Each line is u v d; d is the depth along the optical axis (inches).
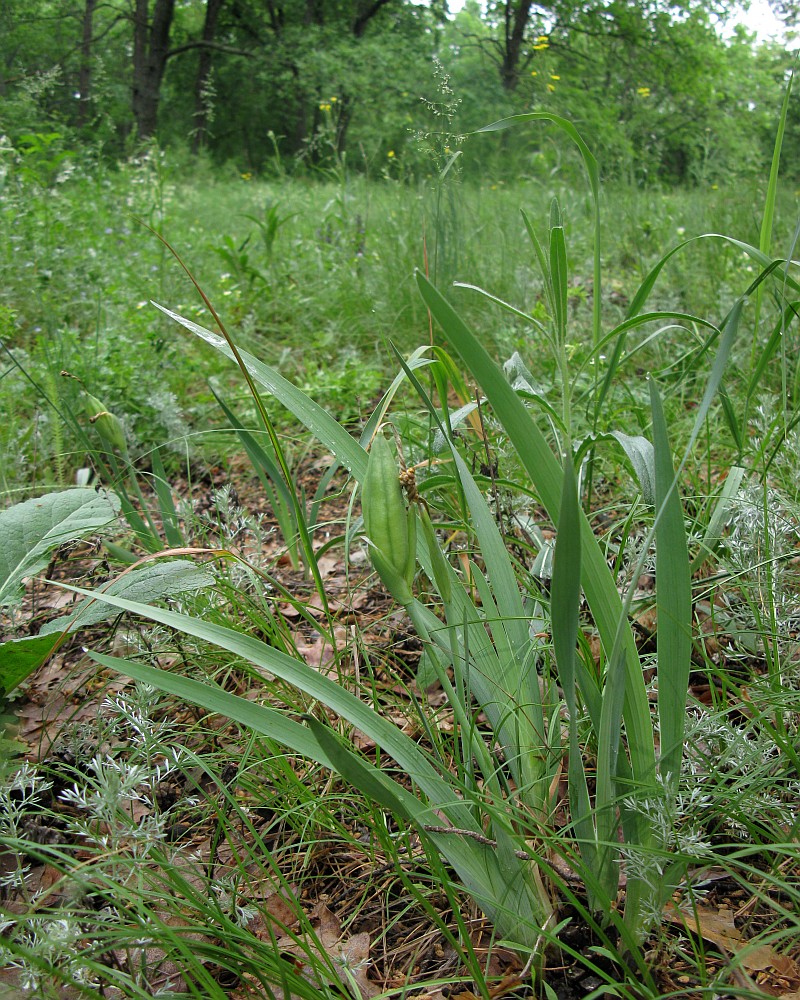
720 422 117.1
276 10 1162.0
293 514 102.0
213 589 82.0
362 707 47.2
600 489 108.7
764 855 53.7
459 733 67.4
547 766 54.8
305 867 59.4
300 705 71.3
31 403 145.5
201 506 125.3
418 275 41.1
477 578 60.9
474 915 55.4
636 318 52.9
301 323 196.7
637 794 46.2
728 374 132.8
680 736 45.2
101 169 298.5
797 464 85.8
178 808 67.1
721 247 185.2
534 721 56.0
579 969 49.5
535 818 52.9
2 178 245.4
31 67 606.5
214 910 49.6
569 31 802.2
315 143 296.5
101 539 86.8
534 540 85.0
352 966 50.1
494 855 49.0
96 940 52.0
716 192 255.6
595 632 77.9
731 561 72.2
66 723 71.3
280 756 61.8
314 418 59.5
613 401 123.7
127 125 785.6
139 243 242.7
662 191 305.6
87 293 197.5
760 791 54.7
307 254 241.9
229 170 542.0
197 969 44.0
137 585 71.6
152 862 49.6
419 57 762.2
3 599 76.7
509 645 56.4
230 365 176.9
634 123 351.9
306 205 323.9
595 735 60.3
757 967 48.2
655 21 753.6
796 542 81.4
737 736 52.5
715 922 51.8
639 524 91.0
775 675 61.1
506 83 709.9
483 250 201.5
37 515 83.5
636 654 45.9
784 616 68.0
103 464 118.0
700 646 67.4
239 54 994.1
